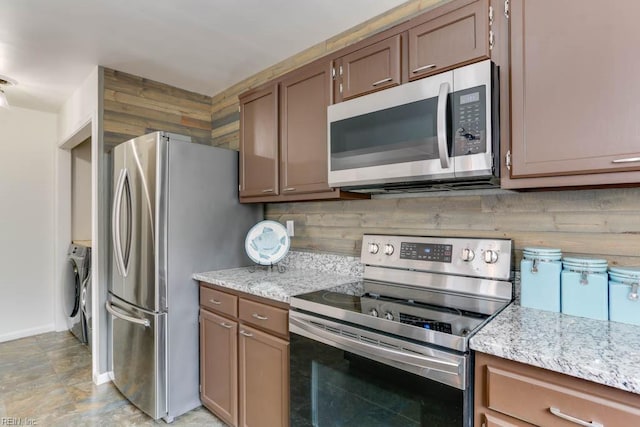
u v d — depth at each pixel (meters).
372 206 2.05
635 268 1.19
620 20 1.05
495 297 1.51
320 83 1.91
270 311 1.75
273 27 2.12
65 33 2.17
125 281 2.33
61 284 3.77
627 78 1.04
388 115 1.55
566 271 1.29
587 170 1.10
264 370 1.78
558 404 0.90
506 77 1.28
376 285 1.85
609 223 1.31
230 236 2.43
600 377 0.82
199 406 2.25
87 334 3.28
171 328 2.12
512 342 1.00
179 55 2.48
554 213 1.43
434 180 1.43
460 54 1.37
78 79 2.87
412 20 1.53
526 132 1.22
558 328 1.12
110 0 1.83
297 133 2.04
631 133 1.03
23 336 3.60
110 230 2.62
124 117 2.75
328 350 1.43
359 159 1.66
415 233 1.86
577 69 1.12
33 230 3.71
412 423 1.14
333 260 2.22
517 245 1.52
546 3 1.18
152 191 2.11
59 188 3.78
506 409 0.98
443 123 1.33
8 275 3.56
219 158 2.38
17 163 3.62
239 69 2.71
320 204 2.34
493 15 1.31
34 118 3.71
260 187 2.28
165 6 1.90
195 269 2.24
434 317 1.26
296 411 1.58
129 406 2.28
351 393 1.34
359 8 1.94
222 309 2.04
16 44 2.29
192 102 3.17
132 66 2.64
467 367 1.04
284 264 2.51
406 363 1.16
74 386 2.55
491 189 1.60
